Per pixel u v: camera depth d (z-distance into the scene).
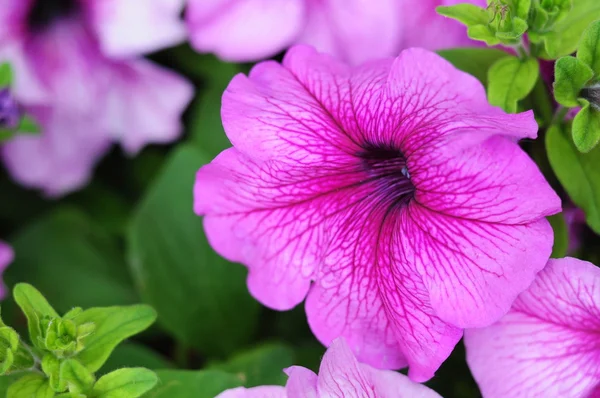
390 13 0.38
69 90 0.41
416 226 0.32
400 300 0.32
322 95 0.33
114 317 0.32
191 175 0.39
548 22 0.32
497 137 0.31
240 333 0.39
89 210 0.43
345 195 0.33
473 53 0.34
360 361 0.33
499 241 0.31
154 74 0.41
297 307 0.39
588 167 0.33
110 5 0.40
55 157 0.43
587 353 0.32
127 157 0.44
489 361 0.32
